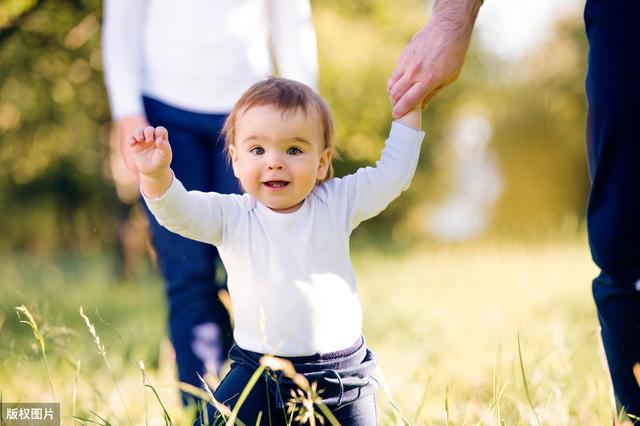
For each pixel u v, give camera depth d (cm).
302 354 314
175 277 461
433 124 2656
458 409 410
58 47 1141
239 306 321
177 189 308
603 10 327
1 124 1430
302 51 479
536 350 564
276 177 312
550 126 2939
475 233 2741
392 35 2056
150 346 728
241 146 320
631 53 320
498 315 779
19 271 1598
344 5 2045
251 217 321
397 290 1164
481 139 2986
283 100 316
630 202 327
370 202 333
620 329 341
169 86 462
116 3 461
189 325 454
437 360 578
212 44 457
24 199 2570
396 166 336
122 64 463
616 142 325
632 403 347
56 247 2706
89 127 1639
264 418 318
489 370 500
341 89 1959
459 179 2939
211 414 325
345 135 1969
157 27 464
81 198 2581
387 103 1995
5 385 518
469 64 2780
